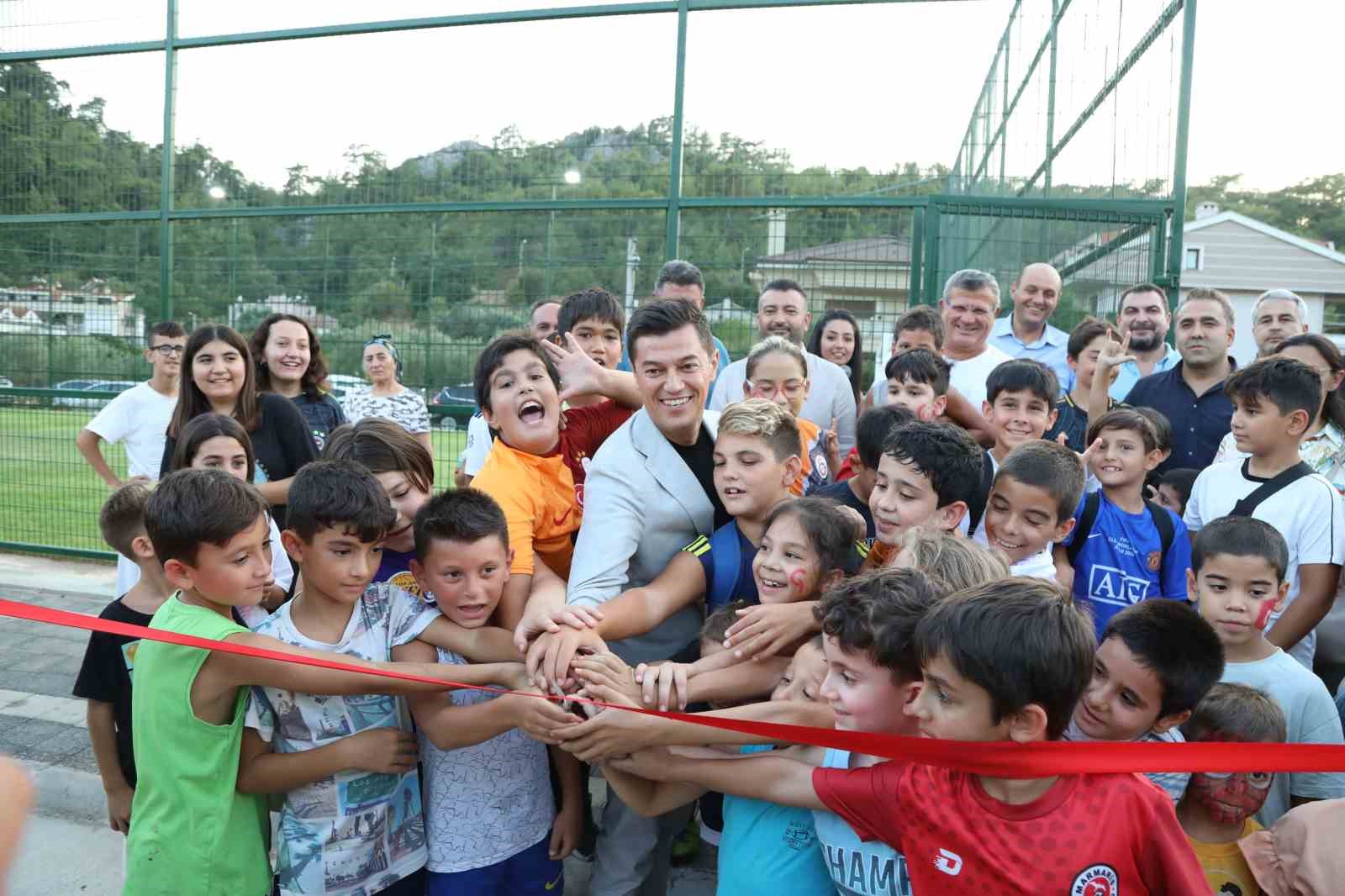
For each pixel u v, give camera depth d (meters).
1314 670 2.82
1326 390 3.03
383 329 5.80
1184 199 4.68
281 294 5.97
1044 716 1.29
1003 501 2.29
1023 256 4.97
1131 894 1.32
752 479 2.06
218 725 1.83
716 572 2.13
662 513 2.20
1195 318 3.56
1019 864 1.31
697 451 2.29
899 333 4.05
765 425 2.07
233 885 1.85
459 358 5.69
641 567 2.27
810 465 2.90
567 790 2.22
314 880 1.87
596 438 2.66
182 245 6.14
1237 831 1.82
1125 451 2.67
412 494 2.31
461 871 2.02
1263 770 1.27
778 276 5.20
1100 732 1.78
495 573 1.97
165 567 1.86
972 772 1.27
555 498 2.40
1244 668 2.18
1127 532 2.68
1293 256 21.66
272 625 1.93
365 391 5.15
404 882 2.04
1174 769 1.27
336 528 1.82
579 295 3.36
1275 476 2.68
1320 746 1.28
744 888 1.75
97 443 4.47
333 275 5.88
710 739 1.72
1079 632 1.29
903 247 5.02
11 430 6.61
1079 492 2.29
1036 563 2.29
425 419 5.09
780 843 1.74
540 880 2.15
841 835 1.62
